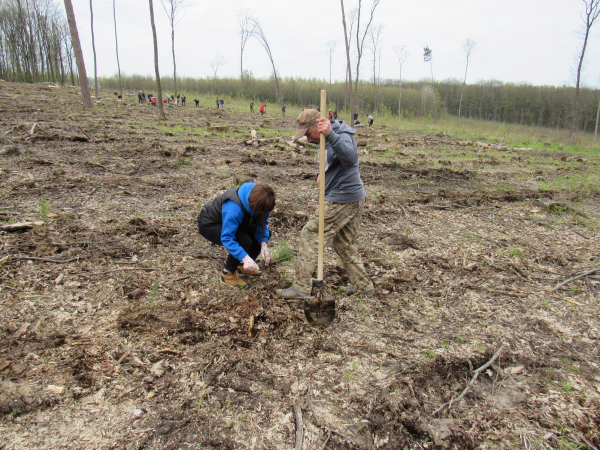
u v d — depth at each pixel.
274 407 2.37
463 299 3.72
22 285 3.26
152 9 15.40
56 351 2.61
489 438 2.25
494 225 5.81
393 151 12.80
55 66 49.66
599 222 6.16
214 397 2.39
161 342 2.80
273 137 12.71
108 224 4.57
